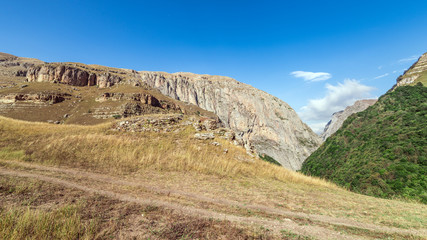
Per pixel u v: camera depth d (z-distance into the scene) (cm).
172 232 464
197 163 1353
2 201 554
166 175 1092
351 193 1202
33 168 974
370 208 827
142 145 1539
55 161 1141
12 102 9638
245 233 483
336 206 820
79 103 10950
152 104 11650
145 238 429
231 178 1185
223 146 1766
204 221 536
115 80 14888
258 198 836
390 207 866
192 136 1848
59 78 13512
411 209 848
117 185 831
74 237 414
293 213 685
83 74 14400
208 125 2130
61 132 1753
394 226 624
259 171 1448
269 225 550
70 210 524
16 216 461
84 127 2038
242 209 677
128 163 1230
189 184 962
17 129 1764
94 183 826
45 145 1379
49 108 9856
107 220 503
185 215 570
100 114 9400
